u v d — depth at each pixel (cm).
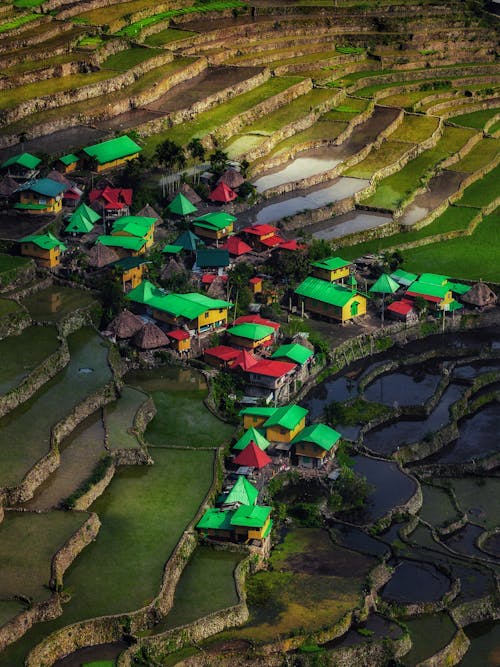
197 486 16962
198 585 15288
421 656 14775
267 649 14362
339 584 15550
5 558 15038
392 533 16888
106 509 16362
